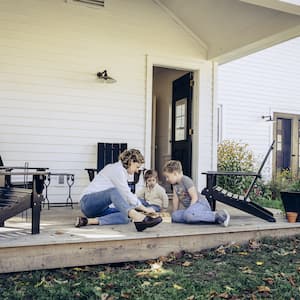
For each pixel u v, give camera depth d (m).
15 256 2.45
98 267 2.68
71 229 2.96
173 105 6.75
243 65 8.51
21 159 4.83
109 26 5.35
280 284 2.38
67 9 5.11
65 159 5.07
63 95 5.06
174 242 3.00
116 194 2.98
